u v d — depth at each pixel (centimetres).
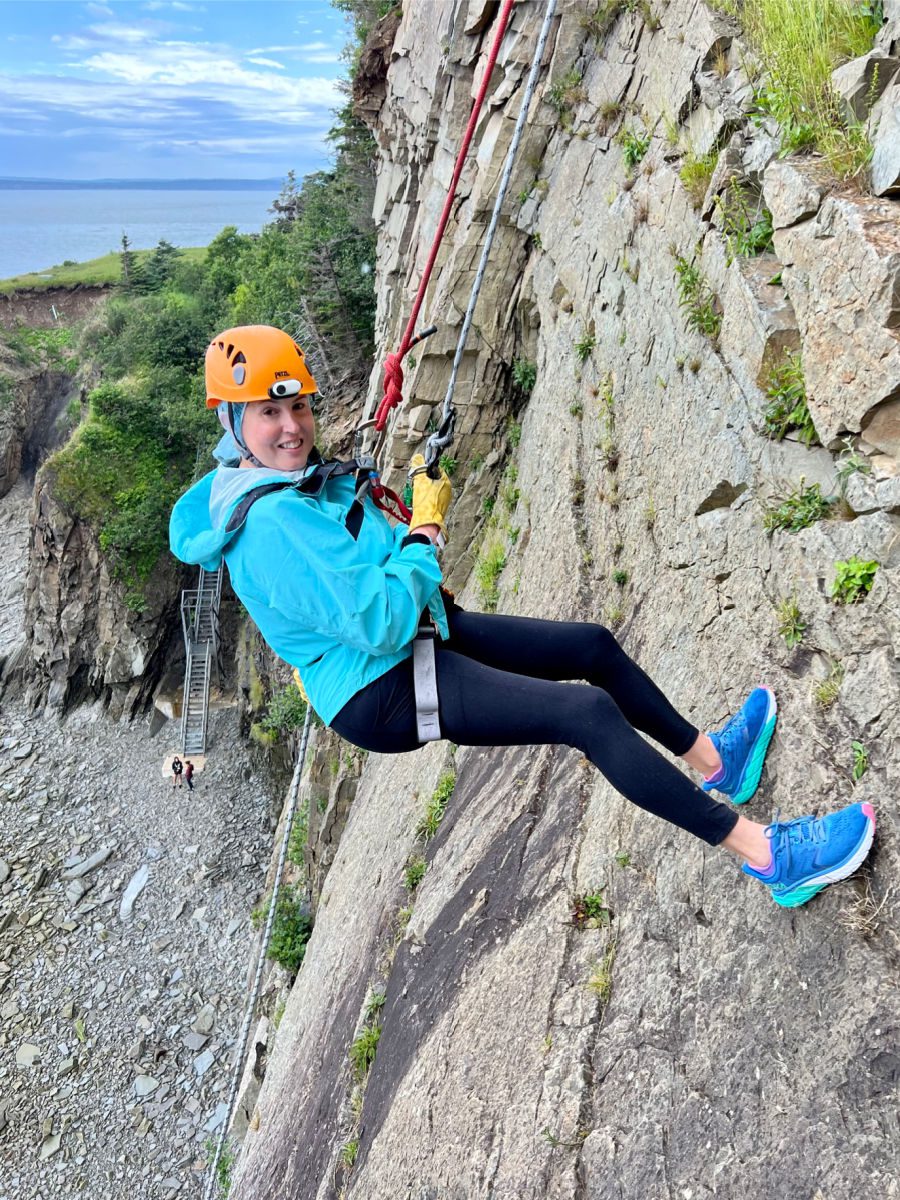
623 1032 339
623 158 645
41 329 7162
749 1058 275
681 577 442
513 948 446
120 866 2620
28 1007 2158
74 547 3369
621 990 356
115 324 5256
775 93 406
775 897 266
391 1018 584
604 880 404
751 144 429
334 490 262
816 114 369
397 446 1091
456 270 946
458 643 279
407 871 705
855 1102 235
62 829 2784
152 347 3769
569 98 805
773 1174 248
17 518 5334
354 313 2384
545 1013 385
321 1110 664
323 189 2830
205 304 4044
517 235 920
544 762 534
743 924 303
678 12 580
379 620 233
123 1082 1967
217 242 5319
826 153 351
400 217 1581
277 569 238
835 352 315
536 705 246
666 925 349
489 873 529
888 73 341
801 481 337
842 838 249
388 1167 467
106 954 2308
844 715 284
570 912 411
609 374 623
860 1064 238
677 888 351
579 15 777
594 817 443
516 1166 346
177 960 2291
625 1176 297
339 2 2305
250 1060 1449
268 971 1572
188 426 3409
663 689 416
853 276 307
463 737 253
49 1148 1831
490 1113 384
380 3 2070
